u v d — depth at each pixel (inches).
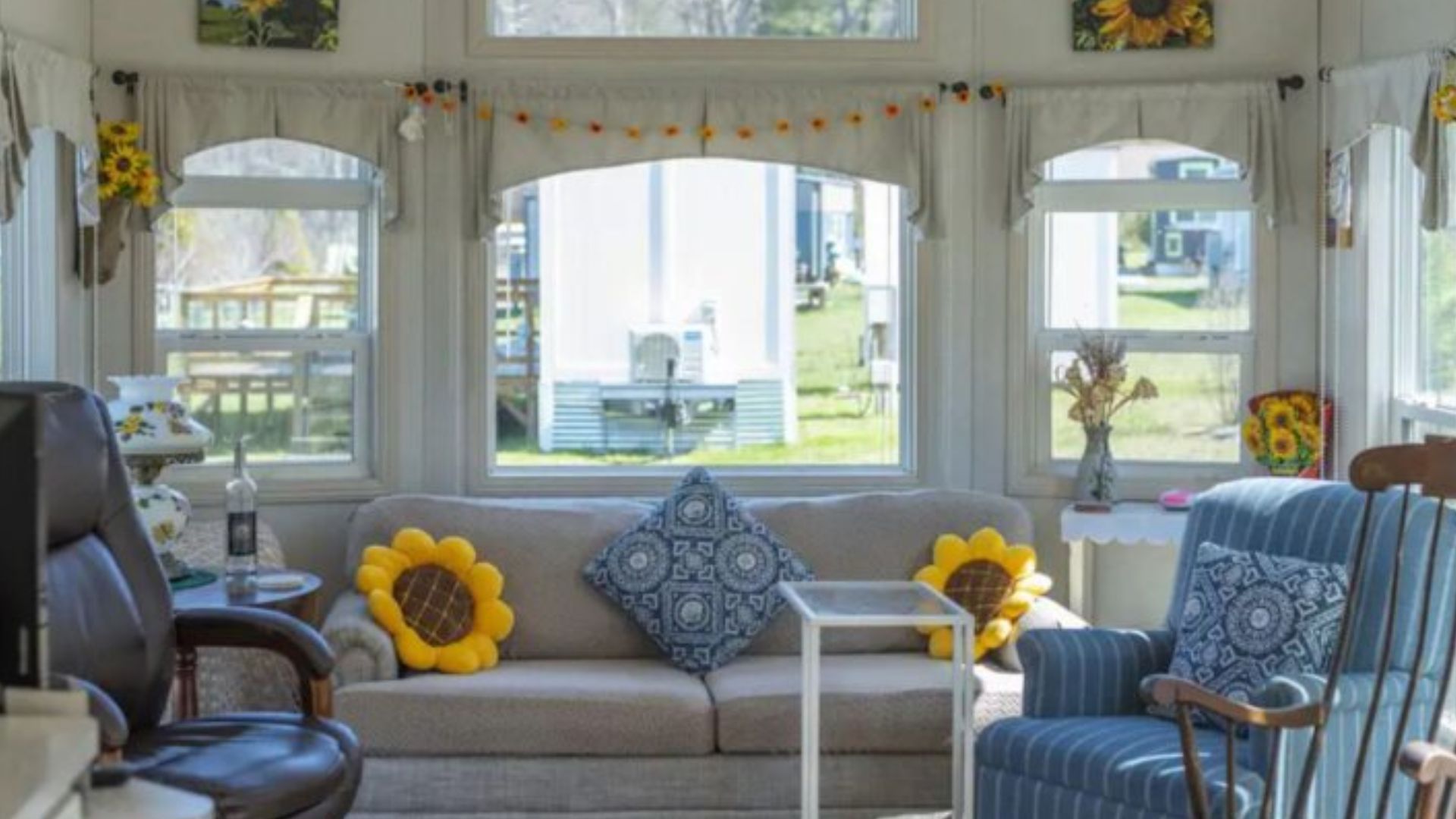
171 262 213.3
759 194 223.3
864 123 214.8
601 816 172.2
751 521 196.1
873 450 223.6
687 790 172.4
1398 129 192.5
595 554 196.5
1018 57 215.0
